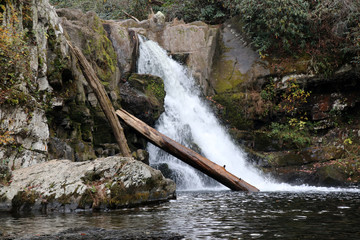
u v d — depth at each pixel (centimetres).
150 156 1343
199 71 1797
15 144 767
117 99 1245
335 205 655
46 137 865
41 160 830
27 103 812
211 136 1599
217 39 1927
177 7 2180
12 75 791
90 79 1075
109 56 1316
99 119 1148
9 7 821
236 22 1941
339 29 1628
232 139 1630
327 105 1630
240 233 403
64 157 909
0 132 736
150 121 1327
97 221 492
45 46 948
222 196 874
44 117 872
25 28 880
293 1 1680
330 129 1611
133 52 1495
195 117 1647
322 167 1343
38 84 902
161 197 738
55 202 602
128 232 404
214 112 1738
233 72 1811
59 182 641
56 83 957
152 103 1330
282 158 1496
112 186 633
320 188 1203
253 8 1759
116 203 620
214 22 2155
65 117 983
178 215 544
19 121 787
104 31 1395
